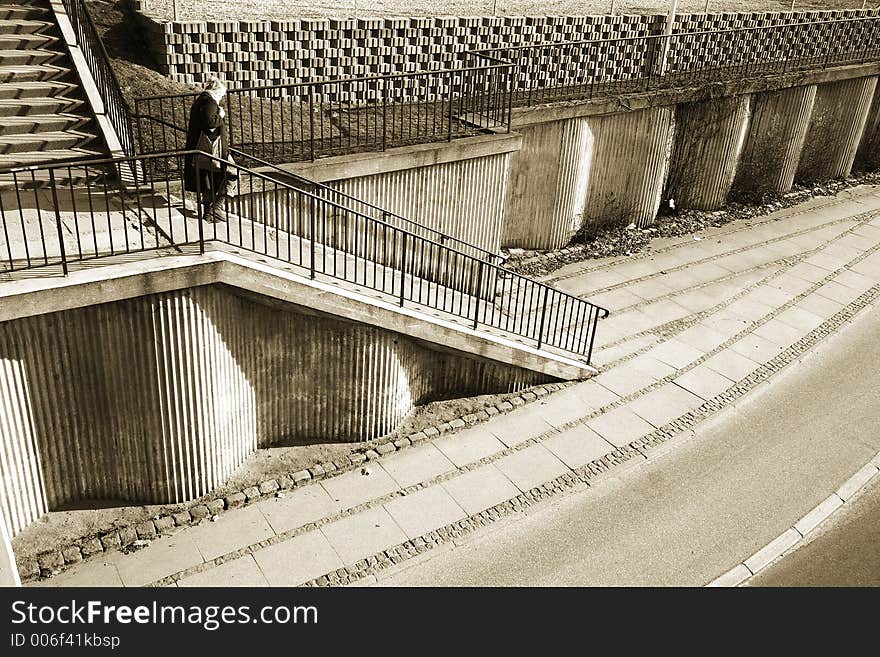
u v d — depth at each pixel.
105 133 11.42
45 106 11.61
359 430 11.59
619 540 10.35
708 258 18.50
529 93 16.92
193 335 9.46
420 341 11.62
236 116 13.86
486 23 17.20
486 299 12.83
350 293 10.48
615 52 19.23
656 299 16.45
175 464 10.05
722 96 19.22
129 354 9.30
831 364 14.60
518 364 12.78
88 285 8.44
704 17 21.52
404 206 13.47
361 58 15.85
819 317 16.20
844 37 24.69
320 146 13.05
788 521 10.87
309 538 10.02
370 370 11.16
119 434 9.76
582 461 11.73
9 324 8.53
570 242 18.36
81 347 9.12
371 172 12.64
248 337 10.38
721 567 10.04
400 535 10.17
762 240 19.70
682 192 20.34
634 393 13.38
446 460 11.54
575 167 17.22
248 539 9.93
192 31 14.03
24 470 9.30
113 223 9.98
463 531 10.32
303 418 11.41
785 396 13.59
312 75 15.41
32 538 9.48
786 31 23.17
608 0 22.47
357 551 9.89
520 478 11.30
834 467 11.95
